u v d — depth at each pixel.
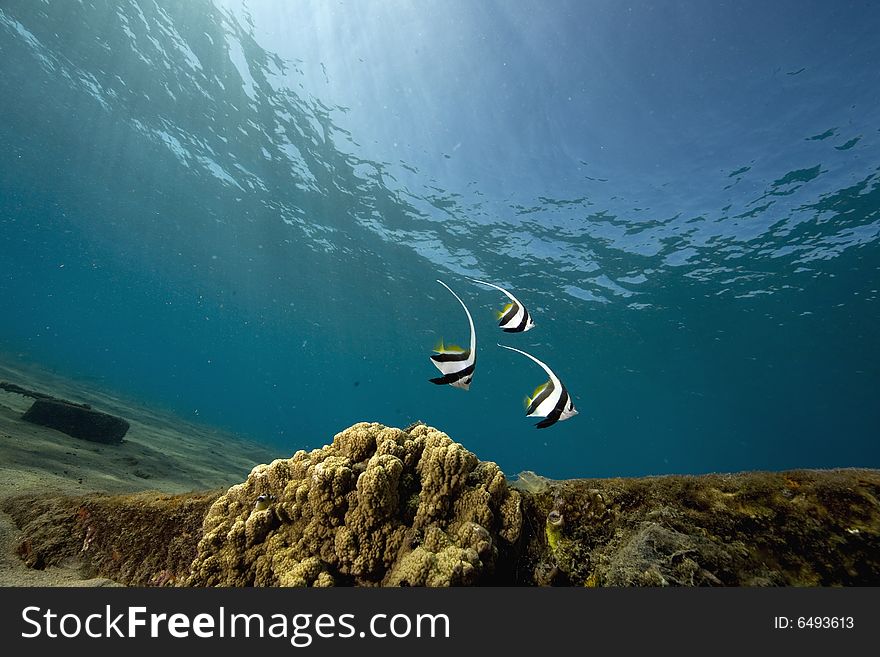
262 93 15.05
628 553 2.43
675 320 22.67
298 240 25.16
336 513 2.60
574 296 22.34
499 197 16.69
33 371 18.36
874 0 9.15
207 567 2.68
